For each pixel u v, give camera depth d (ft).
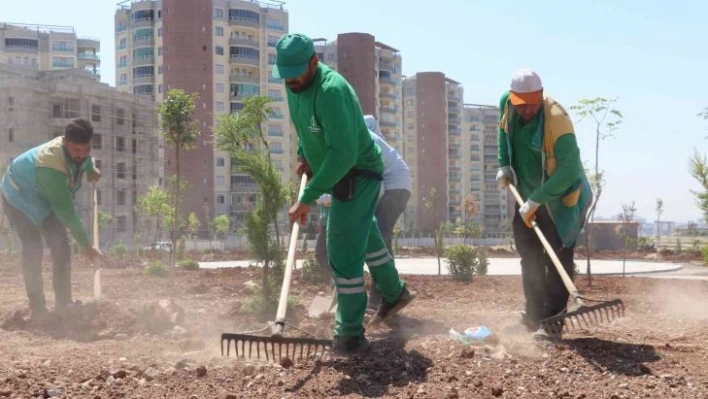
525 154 20.29
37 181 23.49
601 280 48.39
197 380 14.83
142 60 272.72
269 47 290.97
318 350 17.56
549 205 19.72
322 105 16.14
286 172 294.66
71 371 15.44
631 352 17.44
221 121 41.45
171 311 22.89
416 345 18.65
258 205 25.75
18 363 16.24
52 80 204.33
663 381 14.88
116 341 20.04
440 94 382.83
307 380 14.73
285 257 25.73
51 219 24.13
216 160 266.98
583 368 15.88
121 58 287.28
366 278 42.11
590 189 20.67
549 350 17.40
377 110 352.08
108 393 13.85
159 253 117.19
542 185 19.06
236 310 24.99
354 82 305.53
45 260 69.41
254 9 284.00
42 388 14.03
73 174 23.93
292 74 16.01
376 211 24.35
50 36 343.46
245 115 41.75
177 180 44.80
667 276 61.31
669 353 17.80
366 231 17.42
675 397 13.71
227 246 168.96
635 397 13.73
